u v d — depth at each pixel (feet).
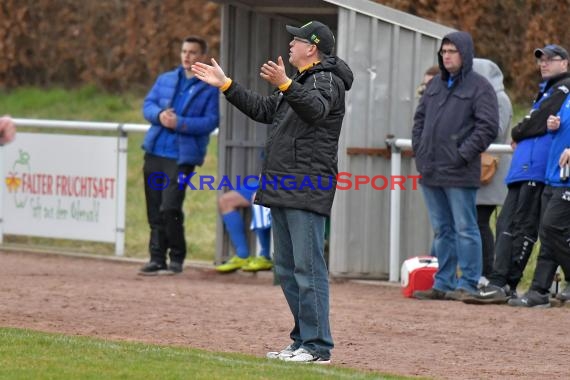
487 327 99.96
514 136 112.78
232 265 136.36
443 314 106.52
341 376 74.69
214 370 75.05
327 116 78.23
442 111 113.50
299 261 79.36
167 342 89.66
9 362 75.82
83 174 149.79
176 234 134.72
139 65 227.61
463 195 113.29
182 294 116.78
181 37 220.84
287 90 75.25
